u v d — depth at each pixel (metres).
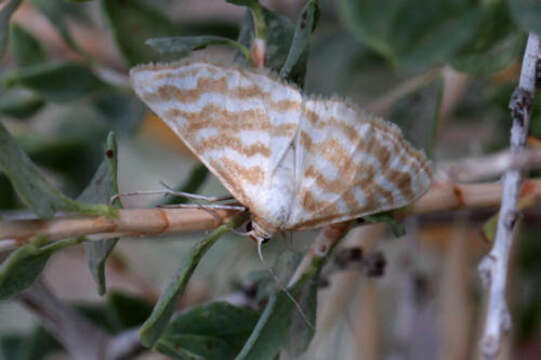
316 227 0.11
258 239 0.11
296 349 0.11
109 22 0.13
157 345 0.11
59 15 0.14
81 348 0.14
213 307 0.11
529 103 0.11
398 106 0.13
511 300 0.14
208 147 0.11
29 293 0.14
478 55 0.13
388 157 0.11
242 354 0.11
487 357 0.11
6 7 0.11
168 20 0.13
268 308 0.11
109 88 0.14
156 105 0.11
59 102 0.14
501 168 0.11
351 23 0.12
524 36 0.12
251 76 0.11
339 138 0.11
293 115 0.11
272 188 0.11
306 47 0.11
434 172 0.12
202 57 0.11
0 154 0.10
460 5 0.12
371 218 0.11
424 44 0.12
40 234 0.10
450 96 0.14
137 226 0.11
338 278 0.14
